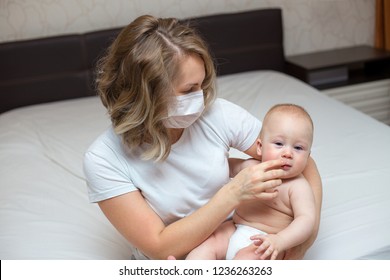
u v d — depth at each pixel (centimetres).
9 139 227
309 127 126
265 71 297
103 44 280
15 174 197
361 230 142
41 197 179
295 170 124
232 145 136
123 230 121
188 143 125
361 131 209
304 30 328
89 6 283
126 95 113
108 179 120
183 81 112
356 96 306
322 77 307
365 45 341
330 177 173
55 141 220
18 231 159
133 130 116
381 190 163
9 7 271
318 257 133
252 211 127
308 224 115
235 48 304
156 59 108
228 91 265
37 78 276
